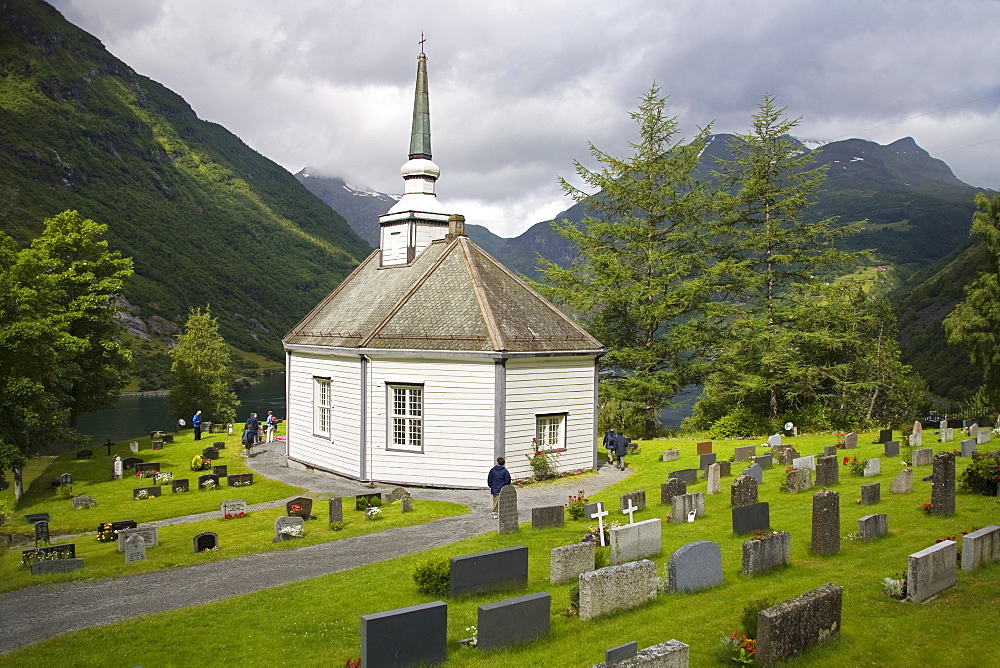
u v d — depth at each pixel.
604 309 47.62
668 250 46.19
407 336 31.11
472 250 35.97
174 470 39.62
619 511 23.30
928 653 10.66
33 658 13.06
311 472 35.56
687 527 20.00
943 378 83.81
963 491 20.73
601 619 13.09
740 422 44.91
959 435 33.69
